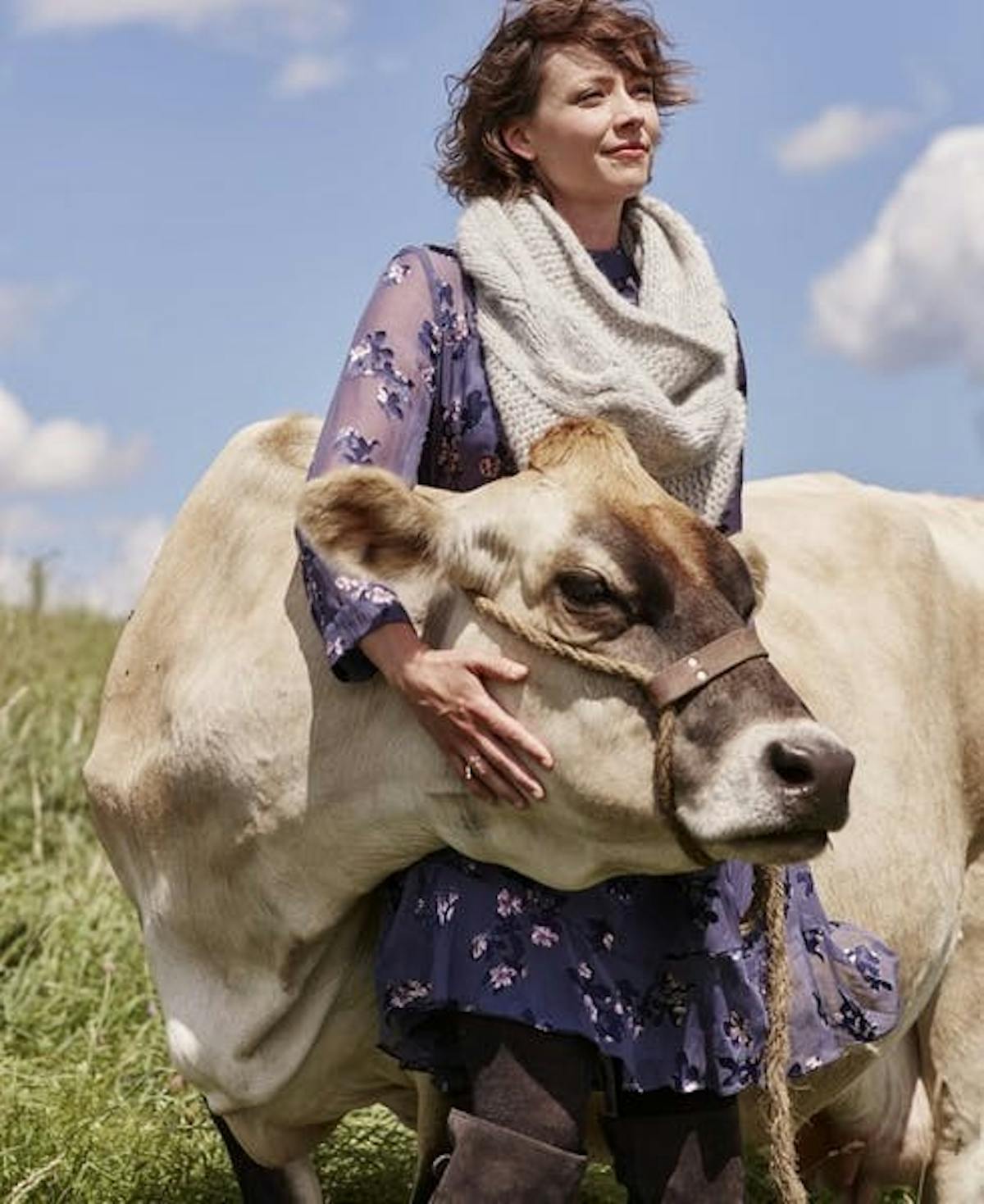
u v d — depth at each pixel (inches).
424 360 164.1
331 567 154.3
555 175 168.1
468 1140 150.3
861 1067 186.7
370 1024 169.3
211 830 170.6
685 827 143.3
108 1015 258.1
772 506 203.3
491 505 151.2
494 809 152.4
